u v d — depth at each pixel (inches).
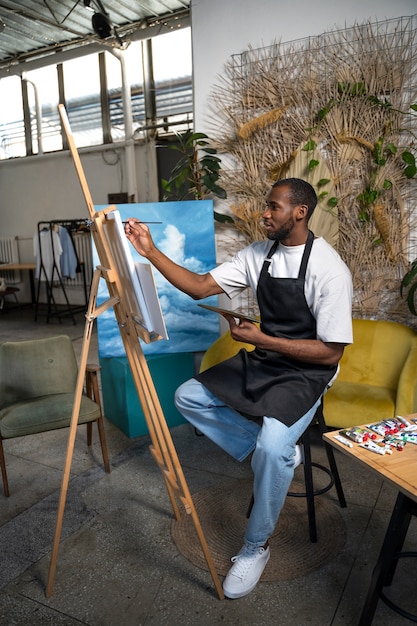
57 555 73.8
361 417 95.0
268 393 70.6
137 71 264.2
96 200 291.0
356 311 120.9
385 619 63.4
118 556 76.9
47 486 98.2
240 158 127.3
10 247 325.7
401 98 108.8
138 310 63.6
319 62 114.9
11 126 317.4
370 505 88.4
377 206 112.4
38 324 266.2
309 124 117.7
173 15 224.4
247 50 122.3
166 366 119.6
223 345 109.5
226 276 83.2
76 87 288.2
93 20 200.8
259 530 67.5
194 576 72.4
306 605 66.2
